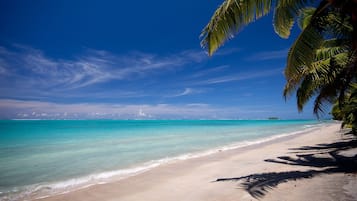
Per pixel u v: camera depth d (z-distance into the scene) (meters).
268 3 5.30
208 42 5.36
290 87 8.42
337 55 7.48
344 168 7.86
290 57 5.77
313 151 12.92
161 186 7.12
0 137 30.52
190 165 10.37
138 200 5.93
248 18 5.28
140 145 19.58
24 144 21.08
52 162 11.95
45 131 48.22
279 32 6.20
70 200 6.10
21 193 6.82
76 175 9.09
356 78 6.77
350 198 4.87
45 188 7.31
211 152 14.66
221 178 7.72
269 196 5.43
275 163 9.89
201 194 6.07
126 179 8.15
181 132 40.16
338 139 18.38
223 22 5.15
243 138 26.05
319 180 6.46
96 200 6.05
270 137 26.72
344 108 13.10
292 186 6.07
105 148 17.64
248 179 7.25
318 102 8.20
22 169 10.30
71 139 26.59
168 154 14.26
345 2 4.55
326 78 7.64
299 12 5.57
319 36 5.58
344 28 6.43
